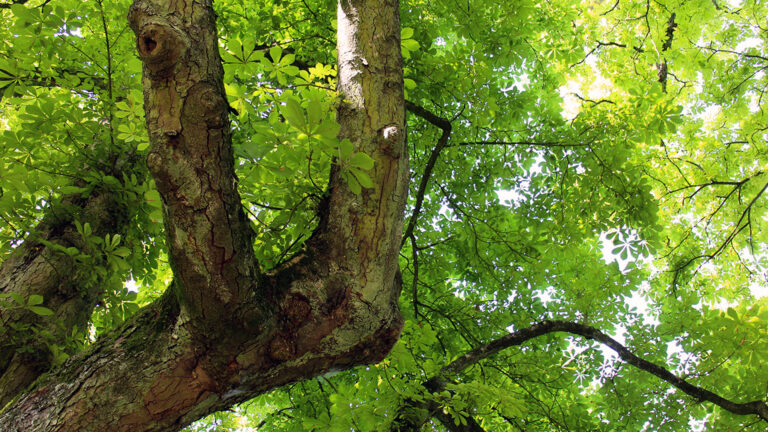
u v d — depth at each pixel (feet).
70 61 10.38
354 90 6.16
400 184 5.80
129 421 4.90
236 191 5.07
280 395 17.13
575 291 18.51
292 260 5.90
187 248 4.72
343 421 9.55
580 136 16.24
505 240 17.37
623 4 21.12
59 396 4.88
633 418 16.34
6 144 7.73
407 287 17.66
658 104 15.12
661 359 16.71
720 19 22.62
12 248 8.46
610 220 16.57
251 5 15.08
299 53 14.48
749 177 21.34
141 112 7.52
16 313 7.45
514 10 14.33
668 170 23.97
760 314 14.01
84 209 8.72
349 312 5.63
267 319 5.20
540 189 17.76
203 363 5.11
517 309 18.16
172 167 4.56
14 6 7.31
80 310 8.39
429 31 15.11
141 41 4.45
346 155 4.88
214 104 4.59
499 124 16.56
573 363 17.03
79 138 8.66
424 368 11.14
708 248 23.48
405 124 6.19
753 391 14.73
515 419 13.92
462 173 18.04
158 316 5.42
